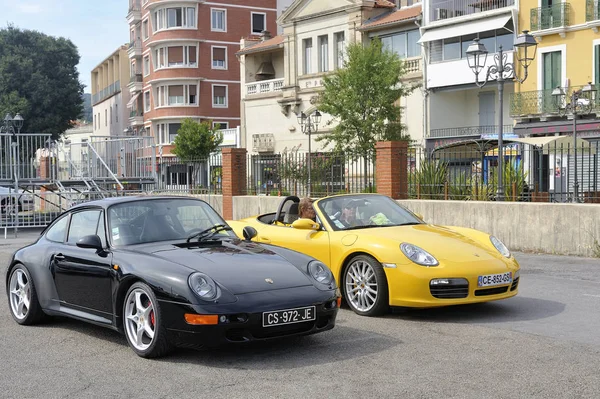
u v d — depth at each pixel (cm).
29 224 2275
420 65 3706
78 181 2362
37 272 711
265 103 4662
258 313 545
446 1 3625
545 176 1706
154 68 5912
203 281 550
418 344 610
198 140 4531
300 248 817
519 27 3384
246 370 533
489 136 3484
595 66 3166
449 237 769
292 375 516
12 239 1900
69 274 667
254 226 902
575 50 3228
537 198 1524
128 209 674
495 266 719
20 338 670
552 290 893
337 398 461
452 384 486
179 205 702
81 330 700
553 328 667
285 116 4512
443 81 3594
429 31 3659
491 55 3428
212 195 2122
